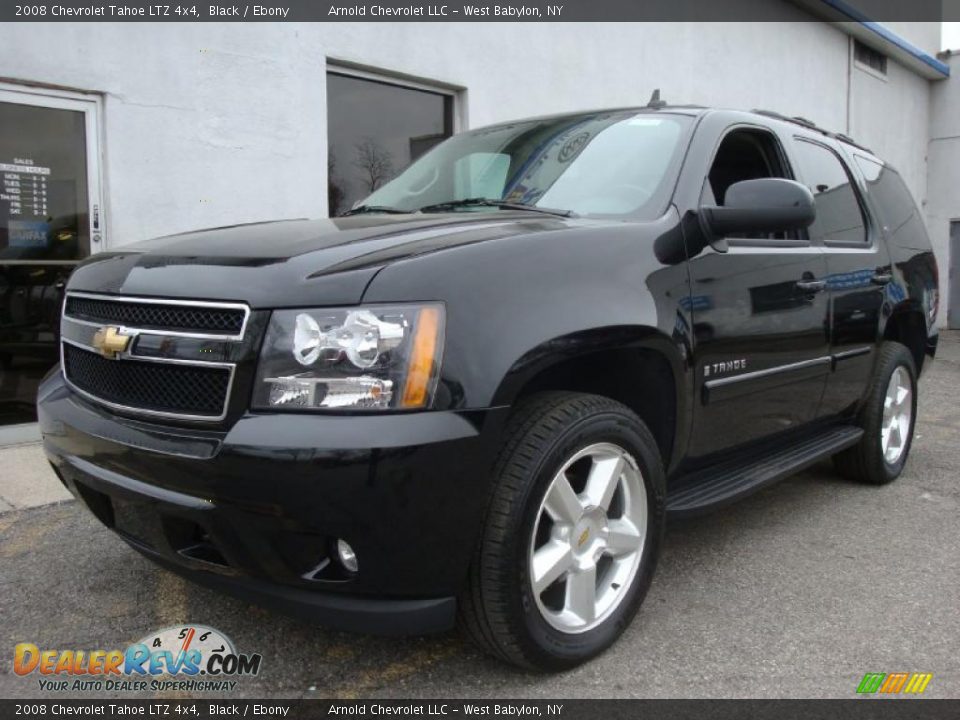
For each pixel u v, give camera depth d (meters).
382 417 2.06
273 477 2.03
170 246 2.62
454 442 2.10
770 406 3.42
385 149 7.16
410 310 2.12
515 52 7.88
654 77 9.55
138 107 5.49
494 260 2.32
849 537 3.82
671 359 2.73
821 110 12.94
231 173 5.96
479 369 2.16
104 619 2.90
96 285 2.59
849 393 4.14
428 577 2.17
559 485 2.40
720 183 3.48
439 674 2.54
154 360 2.29
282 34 6.14
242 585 2.27
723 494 3.12
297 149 6.30
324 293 2.13
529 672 2.51
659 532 2.77
